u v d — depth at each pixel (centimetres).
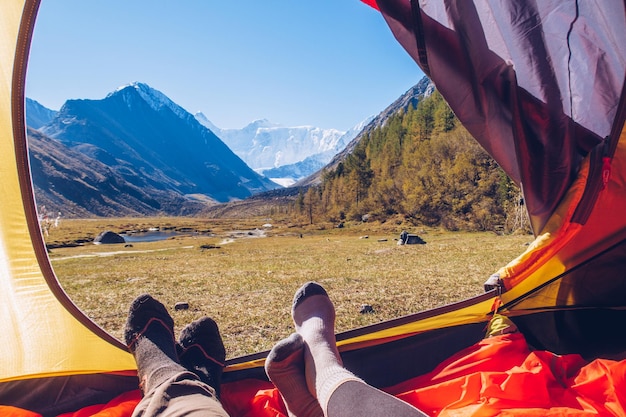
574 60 248
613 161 233
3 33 187
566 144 247
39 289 209
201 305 802
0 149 197
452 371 222
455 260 1459
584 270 261
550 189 249
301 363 197
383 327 247
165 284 1154
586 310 268
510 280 257
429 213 5566
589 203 237
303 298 227
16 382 220
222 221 13600
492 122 252
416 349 258
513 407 189
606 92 246
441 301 741
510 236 2991
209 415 138
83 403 228
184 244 4175
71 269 1722
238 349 498
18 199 202
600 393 199
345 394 148
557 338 266
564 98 248
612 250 254
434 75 241
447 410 191
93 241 4812
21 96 192
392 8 235
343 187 8650
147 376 191
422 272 1155
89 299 930
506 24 250
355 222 6931
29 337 212
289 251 2409
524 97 248
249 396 226
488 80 245
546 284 263
